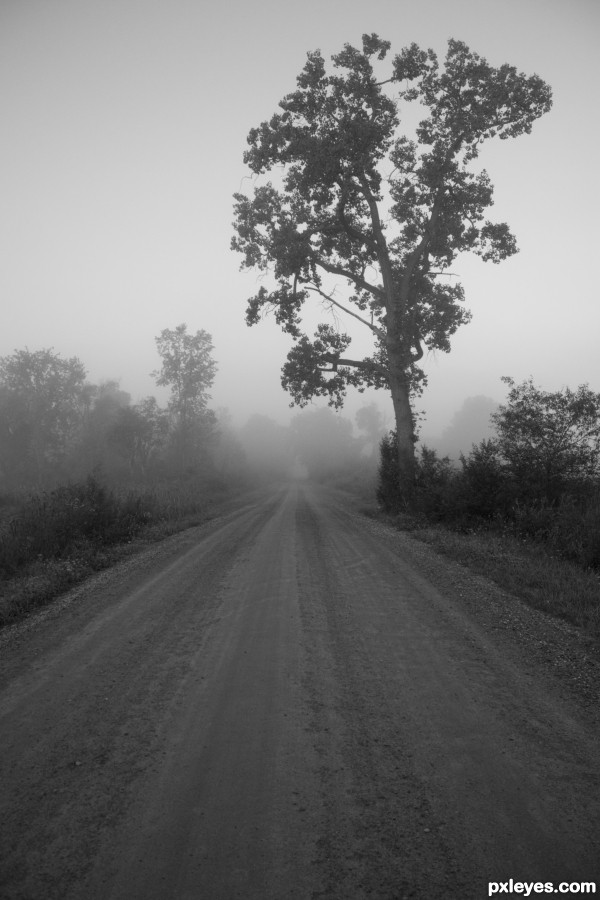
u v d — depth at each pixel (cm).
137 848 265
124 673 502
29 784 325
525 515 1215
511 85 1953
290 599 742
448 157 2044
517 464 1401
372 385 2370
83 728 396
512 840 263
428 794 303
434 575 863
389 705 419
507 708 409
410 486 1941
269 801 301
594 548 902
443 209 2138
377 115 2008
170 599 768
